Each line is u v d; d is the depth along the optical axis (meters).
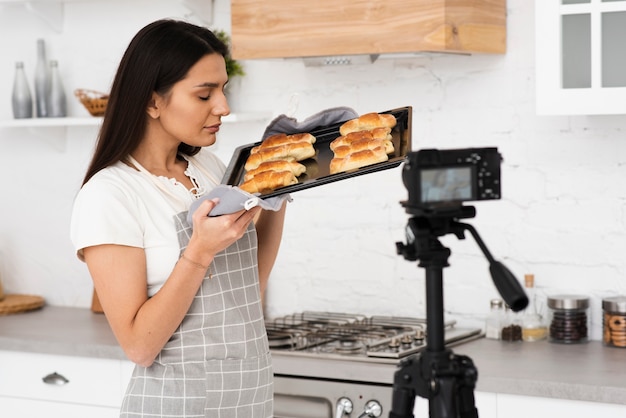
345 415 2.94
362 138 2.30
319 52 3.14
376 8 3.04
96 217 2.21
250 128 3.77
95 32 4.02
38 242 4.20
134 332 2.19
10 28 4.18
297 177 2.32
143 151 2.39
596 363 2.91
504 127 3.37
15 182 4.21
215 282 2.34
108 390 3.32
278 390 3.04
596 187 3.25
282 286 3.77
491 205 3.41
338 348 3.11
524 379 2.72
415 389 1.59
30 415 3.46
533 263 3.36
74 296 4.16
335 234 3.66
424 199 1.52
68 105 4.09
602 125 3.23
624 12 2.84
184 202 2.38
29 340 3.42
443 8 2.95
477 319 3.46
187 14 3.86
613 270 3.24
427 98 3.48
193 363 2.33
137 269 2.24
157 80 2.27
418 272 3.54
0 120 4.07
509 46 3.34
